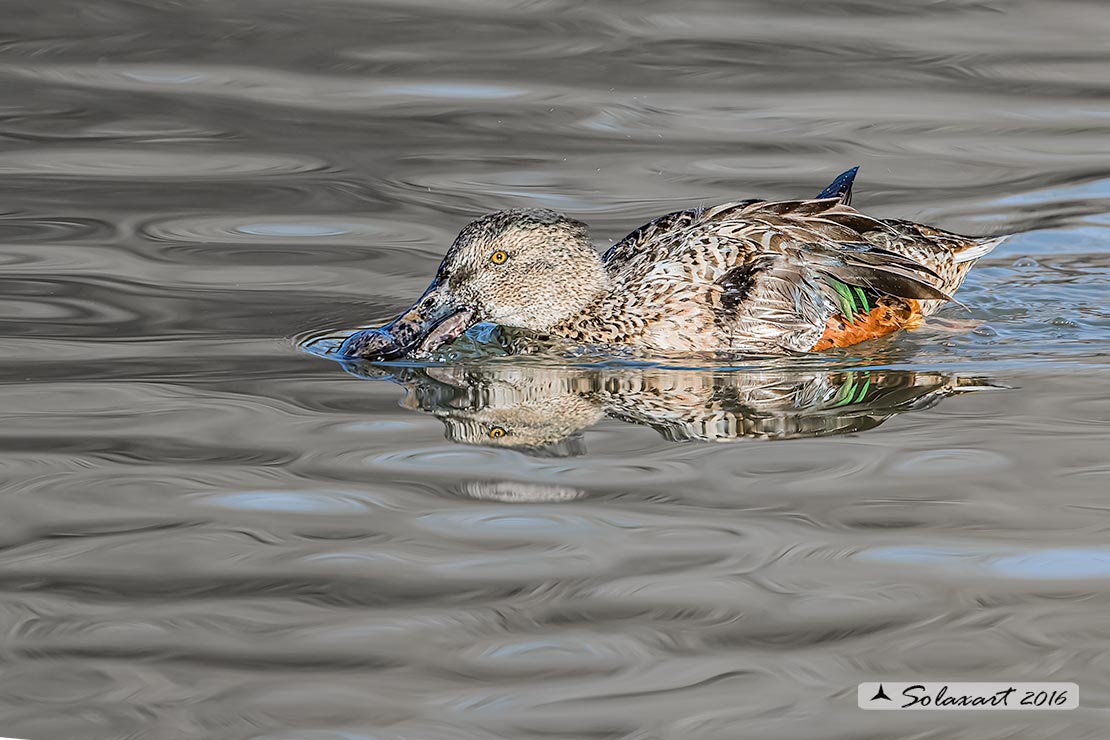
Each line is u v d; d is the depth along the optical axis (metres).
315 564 8.84
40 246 15.41
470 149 18.44
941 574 8.71
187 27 22.67
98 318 13.47
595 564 8.84
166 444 10.61
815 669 7.80
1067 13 23.34
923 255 13.63
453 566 8.82
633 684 7.66
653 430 10.99
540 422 11.17
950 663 7.84
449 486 9.94
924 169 17.67
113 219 16.27
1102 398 11.44
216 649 7.97
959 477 9.96
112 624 8.20
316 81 20.66
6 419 11.03
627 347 13.30
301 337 13.09
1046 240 15.85
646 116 19.38
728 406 11.52
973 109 19.55
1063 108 19.55
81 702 7.50
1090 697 7.54
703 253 13.43
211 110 19.69
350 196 17.05
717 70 20.97
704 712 7.43
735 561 8.87
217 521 9.39
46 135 18.77
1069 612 8.30
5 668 7.80
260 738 7.23
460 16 23.25
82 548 9.03
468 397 11.76
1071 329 13.51
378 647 7.98
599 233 15.77
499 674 7.76
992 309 14.10
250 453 10.48
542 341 13.47
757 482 9.95
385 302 14.02
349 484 9.95
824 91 20.19
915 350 13.00
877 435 10.76
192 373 12.14
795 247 13.33
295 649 7.97
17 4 23.41
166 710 7.42
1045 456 10.27
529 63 21.27
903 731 7.27
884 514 9.45
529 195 16.98
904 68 21.00
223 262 15.06
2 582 8.63
